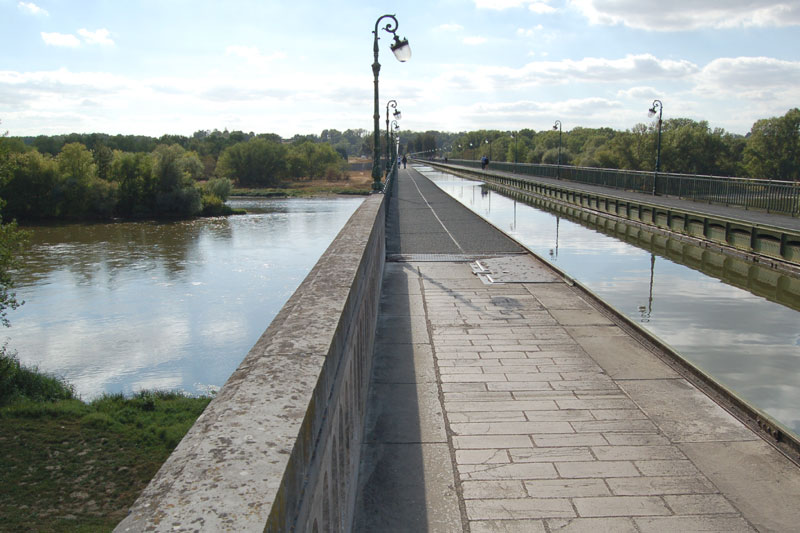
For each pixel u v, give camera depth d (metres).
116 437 15.30
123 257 42.94
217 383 19.39
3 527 11.70
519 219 35.31
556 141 154.38
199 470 1.47
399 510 4.40
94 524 11.88
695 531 4.13
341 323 3.23
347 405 3.65
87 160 71.06
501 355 7.95
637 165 90.75
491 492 4.65
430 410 6.21
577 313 10.04
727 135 91.31
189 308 28.42
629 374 7.19
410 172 88.75
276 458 1.55
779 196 24.23
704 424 5.80
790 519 4.26
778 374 10.08
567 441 5.48
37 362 21.17
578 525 4.21
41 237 53.56
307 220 66.44
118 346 22.89
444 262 15.01
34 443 14.77
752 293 16.72
